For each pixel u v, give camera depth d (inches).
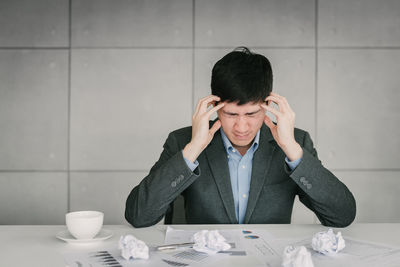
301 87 100.3
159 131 101.1
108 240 39.3
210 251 34.3
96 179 101.6
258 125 46.9
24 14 100.0
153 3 100.1
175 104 100.9
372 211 101.0
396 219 100.9
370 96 100.2
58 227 45.4
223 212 52.1
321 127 100.5
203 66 100.6
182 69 100.7
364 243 37.6
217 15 100.1
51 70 100.4
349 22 100.0
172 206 56.8
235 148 54.2
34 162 101.0
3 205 101.3
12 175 101.0
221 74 45.3
